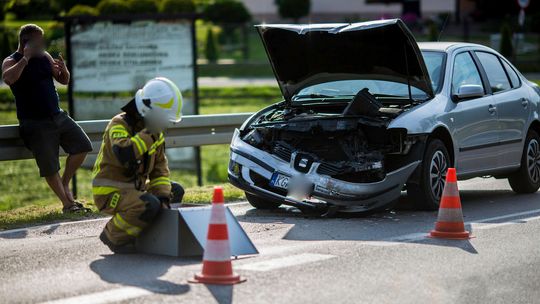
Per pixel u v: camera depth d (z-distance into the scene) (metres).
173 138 21.12
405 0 101.44
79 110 26.75
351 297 10.25
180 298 10.05
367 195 15.49
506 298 10.46
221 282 10.71
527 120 19.28
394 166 15.98
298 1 98.75
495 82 18.80
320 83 17.97
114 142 12.12
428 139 16.38
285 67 17.75
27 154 17.75
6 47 59.12
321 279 11.01
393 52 16.45
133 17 26.81
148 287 10.58
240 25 83.31
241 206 17.58
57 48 24.86
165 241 12.42
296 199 15.73
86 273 11.46
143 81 27.03
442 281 11.12
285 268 11.55
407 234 14.14
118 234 12.44
